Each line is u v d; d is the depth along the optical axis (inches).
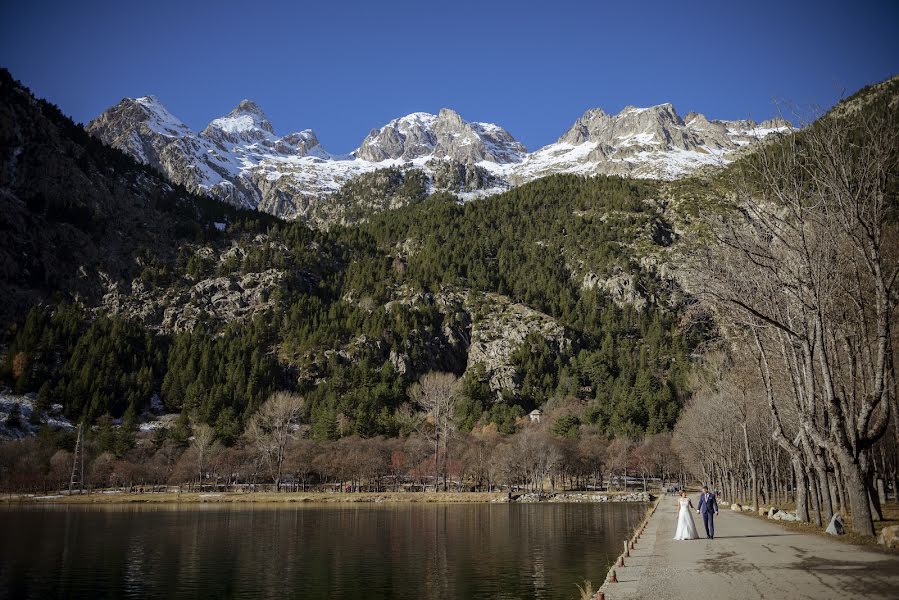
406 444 7185.0
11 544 2559.1
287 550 2351.1
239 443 7598.4
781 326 1471.5
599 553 2181.3
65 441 7209.6
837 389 1496.1
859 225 1320.1
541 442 6599.4
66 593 1647.4
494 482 6835.6
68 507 4815.5
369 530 3019.2
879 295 1266.0
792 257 1455.5
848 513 2298.2
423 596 1552.7
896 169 1270.9
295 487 6953.7
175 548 2427.4
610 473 7391.7
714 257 1599.4
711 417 3730.3
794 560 1188.5
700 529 2004.2
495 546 2394.2
